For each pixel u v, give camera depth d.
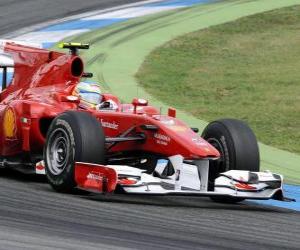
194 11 85.44
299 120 58.25
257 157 34.16
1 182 34.88
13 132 36.78
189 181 32.38
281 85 67.50
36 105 36.22
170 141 32.44
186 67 71.25
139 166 34.41
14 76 39.56
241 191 32.62
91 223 27.38
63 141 33.06
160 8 86.75
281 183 33.25
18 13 82.94
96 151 32.31
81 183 31.91
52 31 77.44
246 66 72.50
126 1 89.81
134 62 70.75
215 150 32.44
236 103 62.72
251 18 83.81
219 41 78.06
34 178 37.03
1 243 23.56
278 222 31.02
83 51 72.25
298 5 87.56
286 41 78.56
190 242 25.77
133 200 33.00
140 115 34.03
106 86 63.03
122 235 25.92
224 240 26.56
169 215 30.23
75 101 35.62
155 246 24.75
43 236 24.88
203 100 63.12
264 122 57.72
